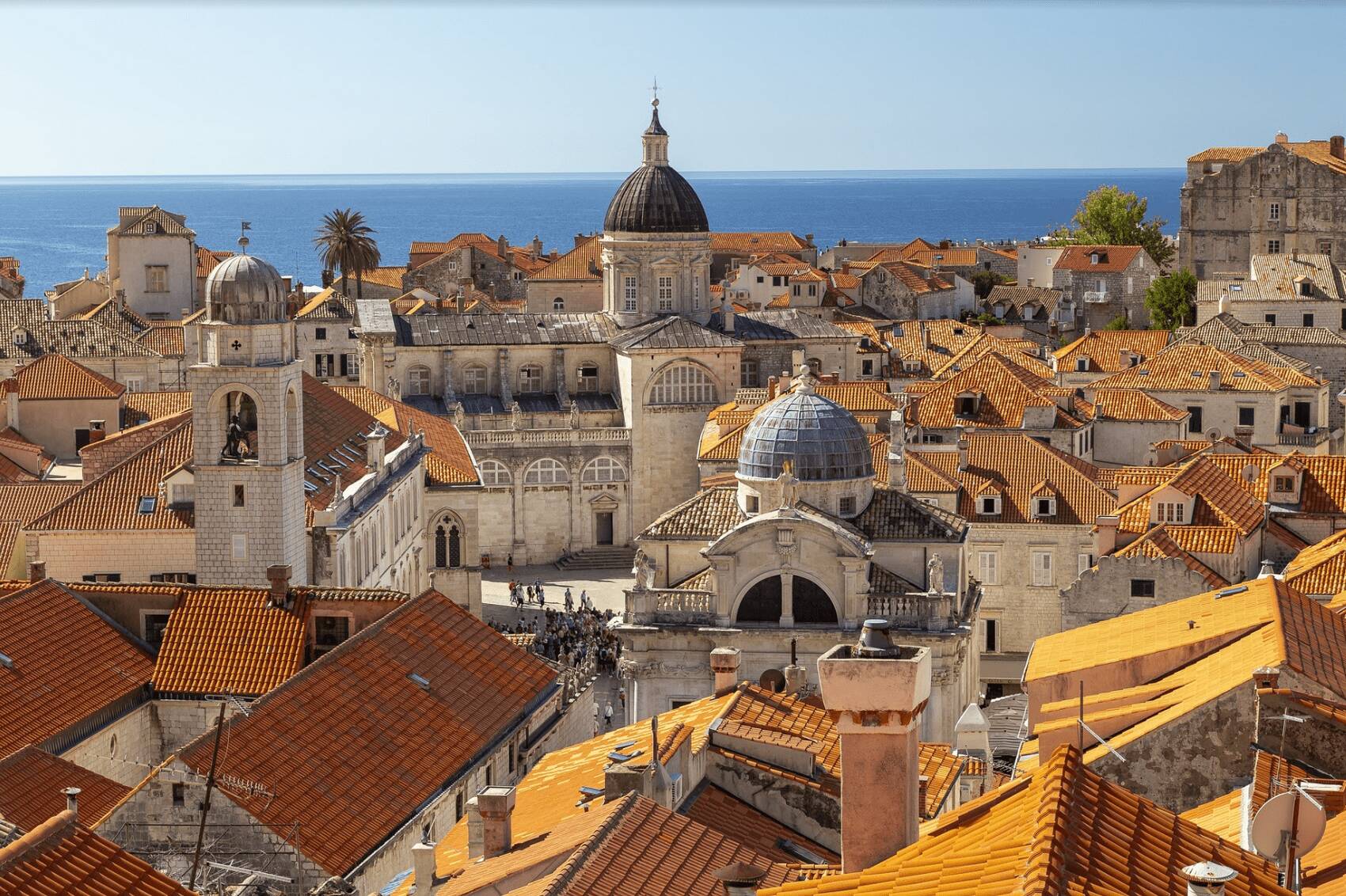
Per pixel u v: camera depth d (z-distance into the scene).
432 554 160.12
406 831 66.00
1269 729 50.69
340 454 136.12
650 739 61.81
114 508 115.12
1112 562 114.12
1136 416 181.38
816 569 108.81
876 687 35.06
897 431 142.12
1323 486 130.88
